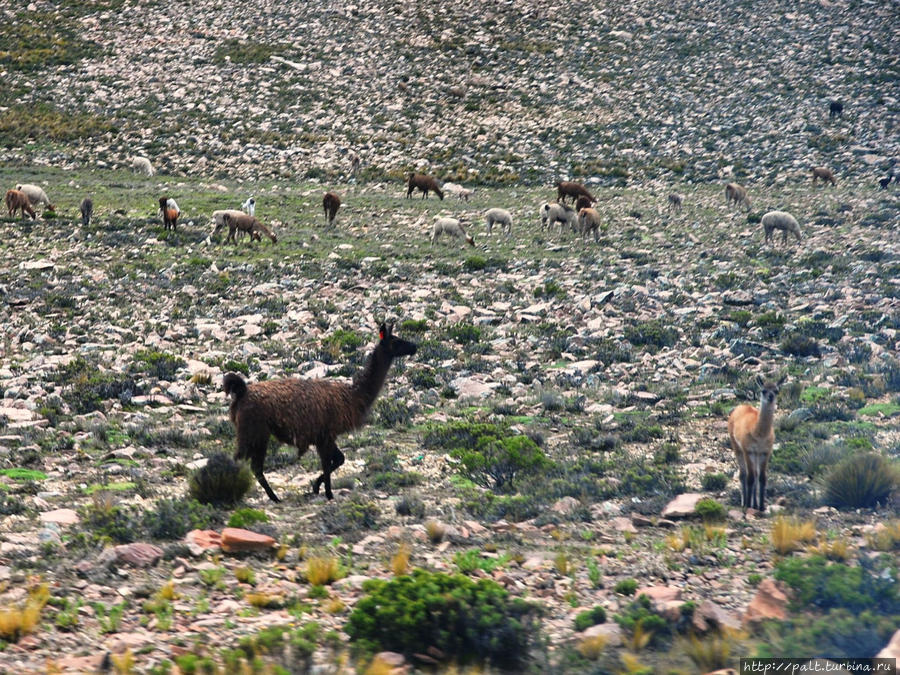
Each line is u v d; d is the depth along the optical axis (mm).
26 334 84250
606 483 47125
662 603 29641
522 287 112062
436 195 182250
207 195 169750
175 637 27688
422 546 38156
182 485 47625
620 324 92312
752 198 177500
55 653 26359
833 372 71438
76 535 37469
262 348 82375
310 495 45938
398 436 60250
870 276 111562
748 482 42656
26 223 140750
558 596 32562
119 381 68938
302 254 130000
